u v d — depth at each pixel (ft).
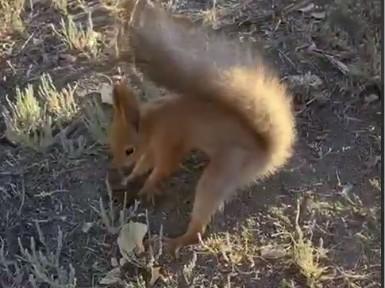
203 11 4.81
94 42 4.70
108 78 4.53
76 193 4.12
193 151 4.19
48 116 4.37
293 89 4.43
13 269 3.89
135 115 3.92
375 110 4.37
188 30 4.32
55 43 4.72
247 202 4.06
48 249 3.93
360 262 3.86
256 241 3.93
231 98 3.79
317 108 4.38
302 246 3.85
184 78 3.87
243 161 3.83
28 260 3.86
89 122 4.30
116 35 4.62
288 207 4.04
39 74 4.58
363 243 3.91
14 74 4.58
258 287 3.81
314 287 3.79
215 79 3.82
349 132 4.30
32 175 4.19
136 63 4.16
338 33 4.68
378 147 4.22
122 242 3.91
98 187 4.13
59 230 3.98
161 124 3.93
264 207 4.04
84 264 3.90
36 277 3.84
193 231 3.90
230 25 4.76
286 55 4.61
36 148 4.25
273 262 3.87
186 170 4.17
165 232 3.99
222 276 3.84
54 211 4.07
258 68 3.90
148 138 3.97
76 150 4.24
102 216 3.97
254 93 3.79
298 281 3.81
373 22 4.66
